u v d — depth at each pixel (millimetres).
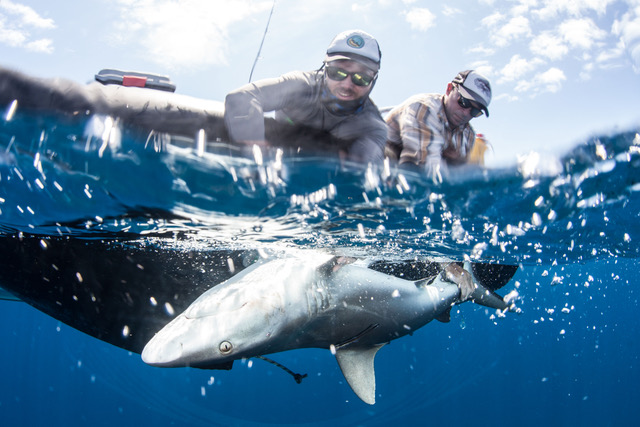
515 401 25047
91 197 1514
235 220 1730
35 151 1311
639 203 2174
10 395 25891
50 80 1236
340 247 2277
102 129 1272
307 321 1380
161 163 1375
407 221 1948
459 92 1900
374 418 20406
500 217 2021
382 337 1569
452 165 1819
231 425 20391
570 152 1708
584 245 3145
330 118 1564
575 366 26312
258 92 1419
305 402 22703
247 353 1256
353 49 1444
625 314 19453
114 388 20266
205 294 1307
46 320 17891
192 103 1420
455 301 1870
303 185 1538
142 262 1755
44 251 1738
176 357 1127
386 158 1679
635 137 1630
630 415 26094
